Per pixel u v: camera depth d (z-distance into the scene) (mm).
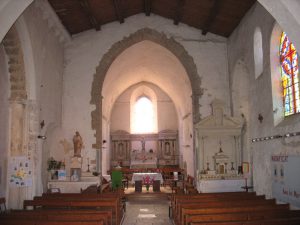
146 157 27000
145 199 17641
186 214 7695
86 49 17797
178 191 16531
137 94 29125
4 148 12039
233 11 14469
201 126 15977
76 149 16594
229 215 7543
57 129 17031
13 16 7340
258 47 13148
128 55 20000
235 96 16719
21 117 12359
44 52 14039
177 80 22375
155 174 19453
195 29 17938
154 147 27922
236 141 16203
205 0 14227
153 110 29062
